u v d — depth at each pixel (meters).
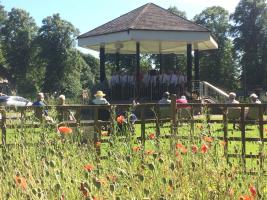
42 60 94.75
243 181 4.85
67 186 4.25
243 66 78.12
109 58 71.38
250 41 78.25
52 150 5.42
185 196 4.37
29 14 100.00
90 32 28.91
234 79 80.94
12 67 97.19
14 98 46.19
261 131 8.55
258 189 4.42
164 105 9.24
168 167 4.71
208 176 4.73
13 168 5.19
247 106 8.58
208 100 26.30
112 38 27.22
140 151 5.79
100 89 27.83
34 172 4.96
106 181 4.39
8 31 97.94
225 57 80.31
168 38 26.41
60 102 13.11
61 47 93.50
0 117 8.19
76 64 94.75
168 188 4.25
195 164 4.83
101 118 13.06
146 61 73.94
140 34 26.11
